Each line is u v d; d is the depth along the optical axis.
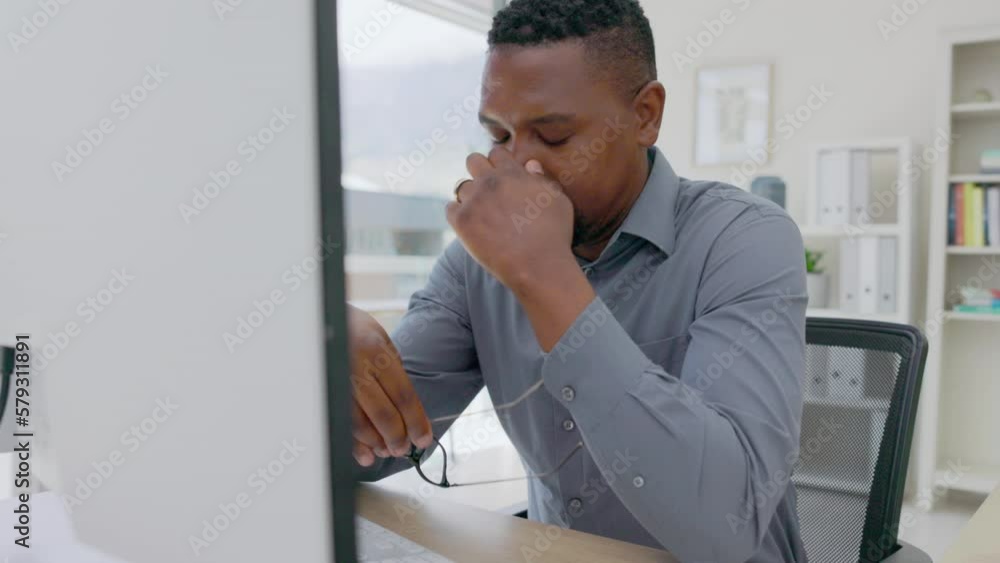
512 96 0.78
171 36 0.28
